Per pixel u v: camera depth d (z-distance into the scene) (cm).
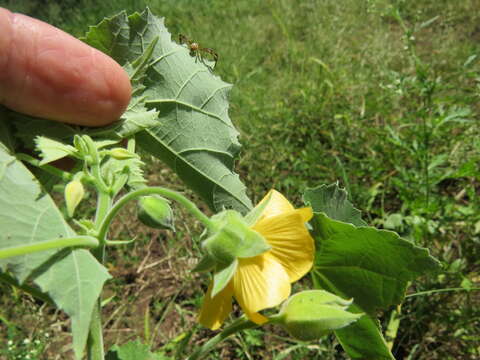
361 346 11
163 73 11
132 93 11
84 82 10
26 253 7
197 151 11
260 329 16
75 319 7
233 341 16
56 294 7
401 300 9
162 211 8
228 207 12
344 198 11
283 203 8
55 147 8
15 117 10
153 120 10
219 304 8
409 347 16
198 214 8
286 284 7
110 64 10
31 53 9
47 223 8
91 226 8
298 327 8
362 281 10
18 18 9
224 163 11
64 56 10
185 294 18
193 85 11
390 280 9
